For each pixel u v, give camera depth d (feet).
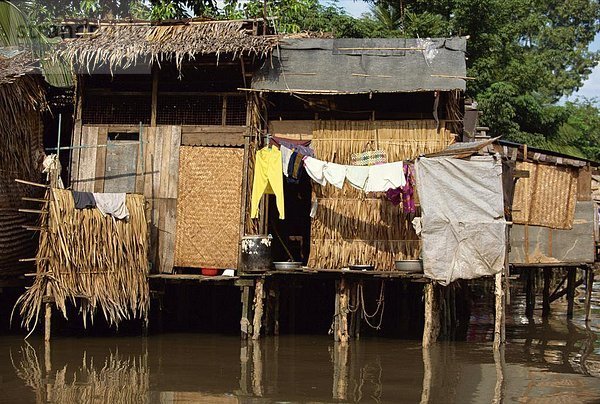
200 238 41.34
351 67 42.06
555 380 31.27
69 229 37.27
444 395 28.43
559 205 52.70
